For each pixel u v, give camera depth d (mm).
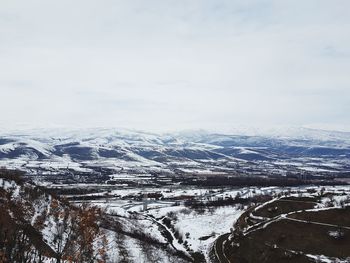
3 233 77688
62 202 137500
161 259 141500
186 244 167125
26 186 147000
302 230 141375
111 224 171375
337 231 133250
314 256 122562
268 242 140000
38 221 108000
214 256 147125
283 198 192500
